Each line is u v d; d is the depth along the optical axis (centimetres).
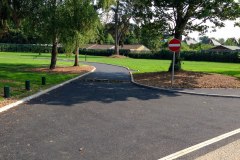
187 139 795
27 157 648
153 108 1182
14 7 1608
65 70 2816
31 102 1237
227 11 2036
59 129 861
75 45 2728
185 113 1106
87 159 644
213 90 1650
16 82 1770
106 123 939
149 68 3406
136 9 2233
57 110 1100
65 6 2531
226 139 801
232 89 1698
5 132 821
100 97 1403
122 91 1609
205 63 4884
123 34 8144
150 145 741
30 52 7900
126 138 793
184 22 2114
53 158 645
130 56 7056
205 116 1066
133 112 1102
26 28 2444
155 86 1766
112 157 657
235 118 1045
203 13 1911
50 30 2503
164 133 845
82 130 856
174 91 1609
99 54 7962
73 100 1308
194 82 1847
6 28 1705
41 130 847
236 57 5431
